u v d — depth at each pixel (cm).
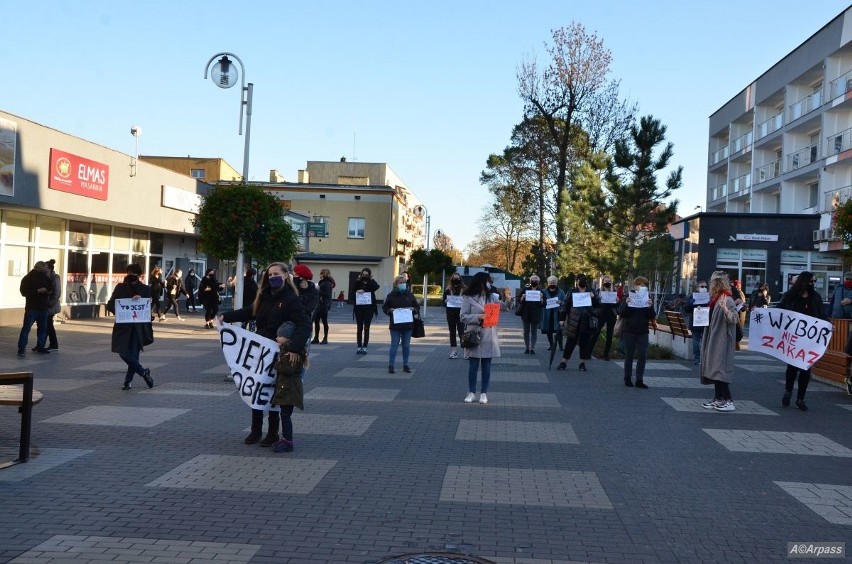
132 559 486
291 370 776
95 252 2675
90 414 975
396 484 676
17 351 1628
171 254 3294
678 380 1409
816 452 831
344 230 5869
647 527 575
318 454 783
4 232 2156
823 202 3634
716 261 3741
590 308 1541
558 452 816
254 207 1730
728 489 682
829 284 3675
